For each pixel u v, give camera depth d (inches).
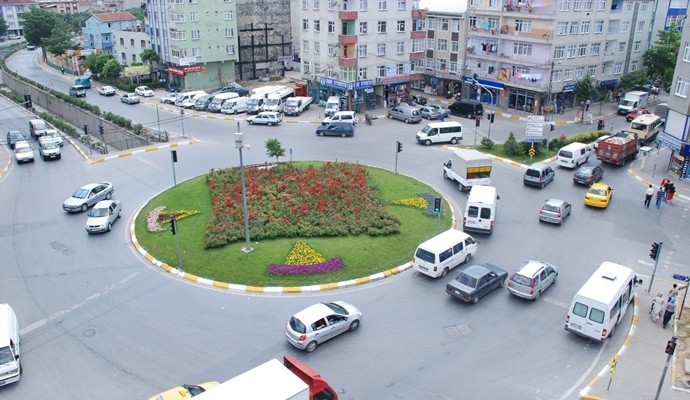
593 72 2498.8
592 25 2385.6
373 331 883.4
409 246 1151.6
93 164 1777.8
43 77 3735.2
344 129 2031.3
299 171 1517.0
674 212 1353.3
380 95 2568.9
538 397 732.0
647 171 1641.2
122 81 3240.7
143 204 1423.5
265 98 2452.0
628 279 887.1
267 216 1248.8
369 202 1325.0
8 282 1046.4
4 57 4589.1
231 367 797.2
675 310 895.7
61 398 739.4
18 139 2044.8
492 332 878.4
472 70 2625.5
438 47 2763.3
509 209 1371.8
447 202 1385.3
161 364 805.9
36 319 924.6
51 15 4480.8
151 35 3211.1
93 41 4387.3
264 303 961.5
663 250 1155.3
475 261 1111.0
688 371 771.4
